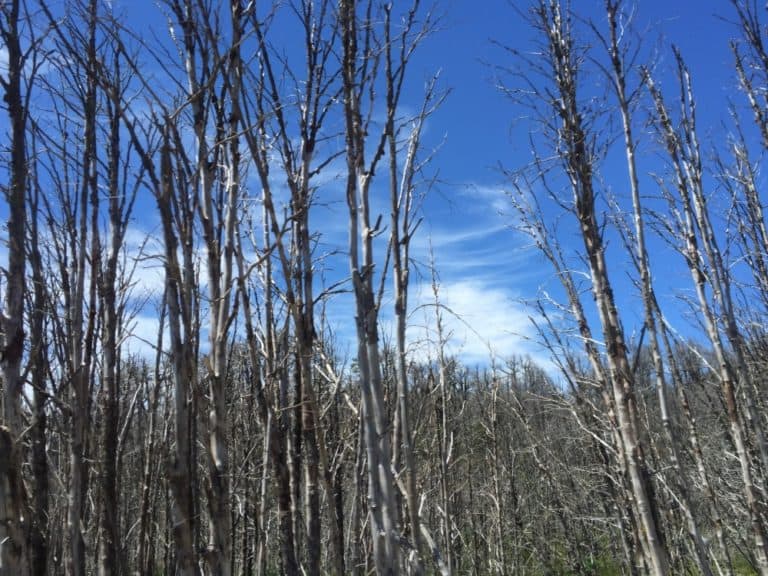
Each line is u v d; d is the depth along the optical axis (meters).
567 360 7.54
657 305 8.89
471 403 16.25
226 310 4.30
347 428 7.73
